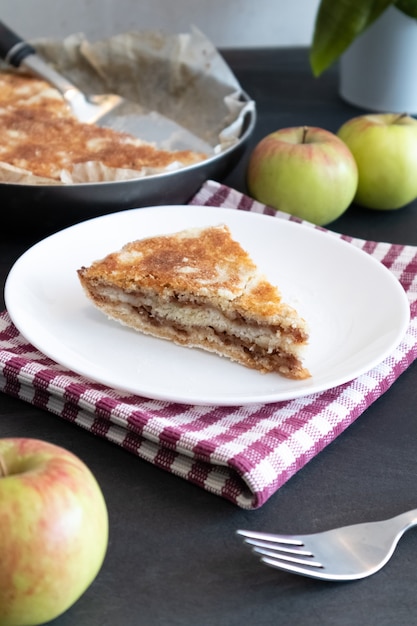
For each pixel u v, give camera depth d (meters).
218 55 0.94
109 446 0.59
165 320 0.67
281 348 0.64
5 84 0.95
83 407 0.59
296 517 0.55
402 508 0.56
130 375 0.64
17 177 0.77
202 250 0.70
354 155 0.81
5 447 0.50
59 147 0.85
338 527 0.55
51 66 0.98
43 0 1.10
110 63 0.97
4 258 0.75
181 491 0.56
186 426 0.58
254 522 0.55
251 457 0.55
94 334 0.67
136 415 0.58
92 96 0.94
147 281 0.67
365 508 0.56
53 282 0.70
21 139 0.86
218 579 0.52
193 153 0.85
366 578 0.52
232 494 0.55
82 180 0.80
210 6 1.13
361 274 0.71
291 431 0.58
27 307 0.66
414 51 0.93
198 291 0.66
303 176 0.77
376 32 0.93
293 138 0.80
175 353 0.66
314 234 0.74
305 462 0.57
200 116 0.93
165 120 0.92
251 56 1.10
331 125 0.95
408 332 0.66
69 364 0.61
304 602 0.51
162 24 1.14
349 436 0.60
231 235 0.74
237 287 0.66
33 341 0.63
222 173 0.81
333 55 0.87
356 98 0.99
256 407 0.61
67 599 0.48
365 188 0.81
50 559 0.47
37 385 0.60
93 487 0.49
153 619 0.50
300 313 0.68
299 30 1.16
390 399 0.63
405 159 0.80
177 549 0.53
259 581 0.52
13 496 0.47
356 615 0.51
